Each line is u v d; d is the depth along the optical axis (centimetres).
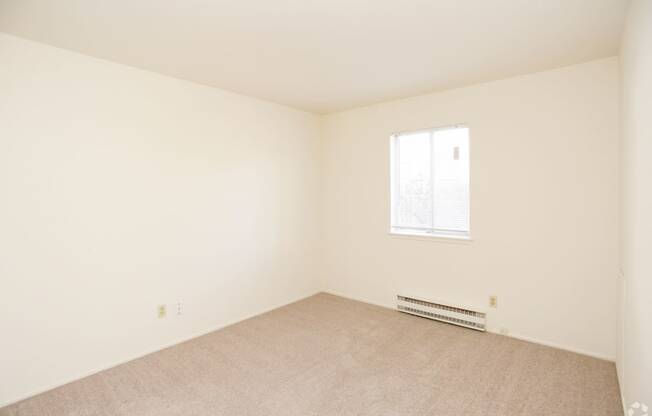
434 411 203
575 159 270
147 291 280
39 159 224
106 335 257
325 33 214
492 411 202
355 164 413
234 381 237
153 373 248
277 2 177
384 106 382
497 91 305
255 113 363
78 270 243
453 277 338
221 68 274
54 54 230
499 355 271
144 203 277
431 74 289
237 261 349
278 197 391
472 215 323
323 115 445
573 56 252
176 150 297
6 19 194
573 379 234
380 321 347
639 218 160
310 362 263
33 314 224
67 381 237
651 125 135
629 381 182
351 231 421
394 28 207
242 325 340
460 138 342
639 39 158
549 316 286
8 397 214
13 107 214
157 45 230
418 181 374
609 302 259
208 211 322
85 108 244
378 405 210
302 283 426
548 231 284
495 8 185
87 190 246
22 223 219
